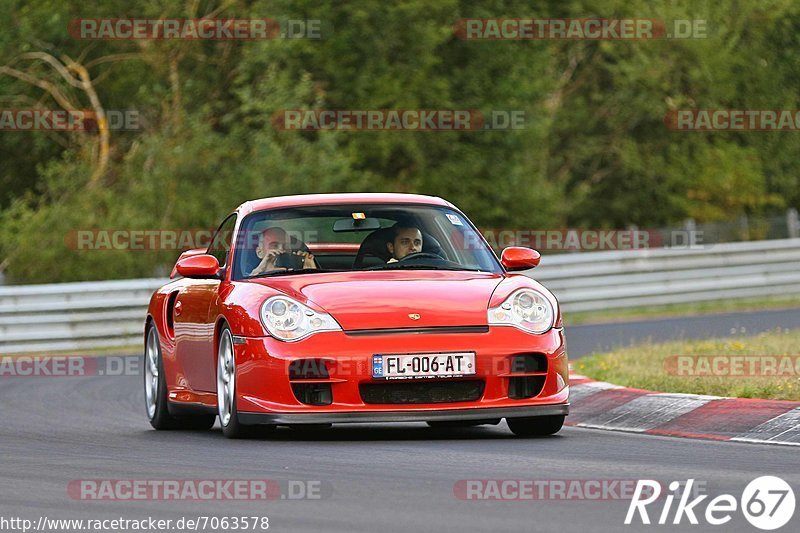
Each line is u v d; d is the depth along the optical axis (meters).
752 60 122.75
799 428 27.41
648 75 118.19
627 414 31.75
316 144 86.19
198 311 31.91
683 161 121.56
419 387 27.80
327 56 93.44
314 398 27.92
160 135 87.31
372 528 17.64
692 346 44.78
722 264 82.94
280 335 28.06
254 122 92.75
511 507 19.16
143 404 41.69
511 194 99.25
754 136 123.50
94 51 97.31
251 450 26.95
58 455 27.28
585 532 17.22
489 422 31.30
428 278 29.75
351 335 27.70
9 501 20.86
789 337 46.38
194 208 81.69
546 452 25.78
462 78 97.31
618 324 69.12
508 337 28.05
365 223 31.83
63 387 47.75
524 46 101.06
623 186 125.06
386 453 25.78
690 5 119.19
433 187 95.81
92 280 79.31
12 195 93.06
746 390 32.06
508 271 31.69
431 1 94.19
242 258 31.33
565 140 125.00
